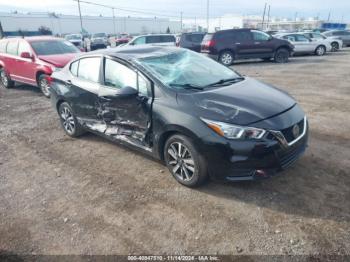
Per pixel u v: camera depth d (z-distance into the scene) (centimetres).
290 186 335
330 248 247
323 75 1042
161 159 371
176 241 268
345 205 298
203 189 342
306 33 1808
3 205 337
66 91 491
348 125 515
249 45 1422
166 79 362
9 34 5347
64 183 377
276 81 968
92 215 311
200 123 306
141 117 366
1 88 1029
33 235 286
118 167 410
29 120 649
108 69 415
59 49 898
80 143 506
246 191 332
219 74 419
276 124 299
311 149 423
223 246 258
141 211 312
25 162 443
